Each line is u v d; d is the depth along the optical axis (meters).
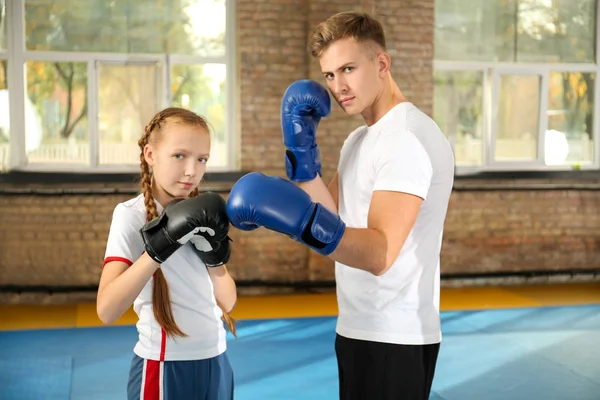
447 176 1.90
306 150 2.02
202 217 1.60
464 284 6.71
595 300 6.17
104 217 6.04
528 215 6.85
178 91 6.25
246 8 6.19
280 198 1.59
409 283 1.89
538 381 3.89
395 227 1.73
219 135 6.36
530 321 5.37
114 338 4.81
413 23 6.41
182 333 1.78
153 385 1.77
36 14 5.97
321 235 1.59
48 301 5.98
